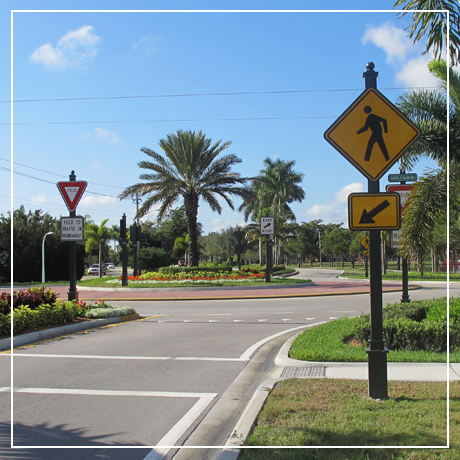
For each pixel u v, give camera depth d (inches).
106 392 255.3
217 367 313.1
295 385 248.7
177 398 245.0
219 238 3454.7
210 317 589.6
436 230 1299.2
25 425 206.1
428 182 374.3
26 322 422.9
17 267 1632.6
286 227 2128.4
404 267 526.0
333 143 222.5
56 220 1784.0
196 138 1261.1
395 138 219.6
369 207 217.0
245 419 198.5
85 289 1140.5
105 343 400.2
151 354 354.9
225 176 1249.4
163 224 3006.9
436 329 343.0
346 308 687.1
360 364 300.0
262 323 530.6
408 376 264.4
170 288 1026.1
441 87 460.1
